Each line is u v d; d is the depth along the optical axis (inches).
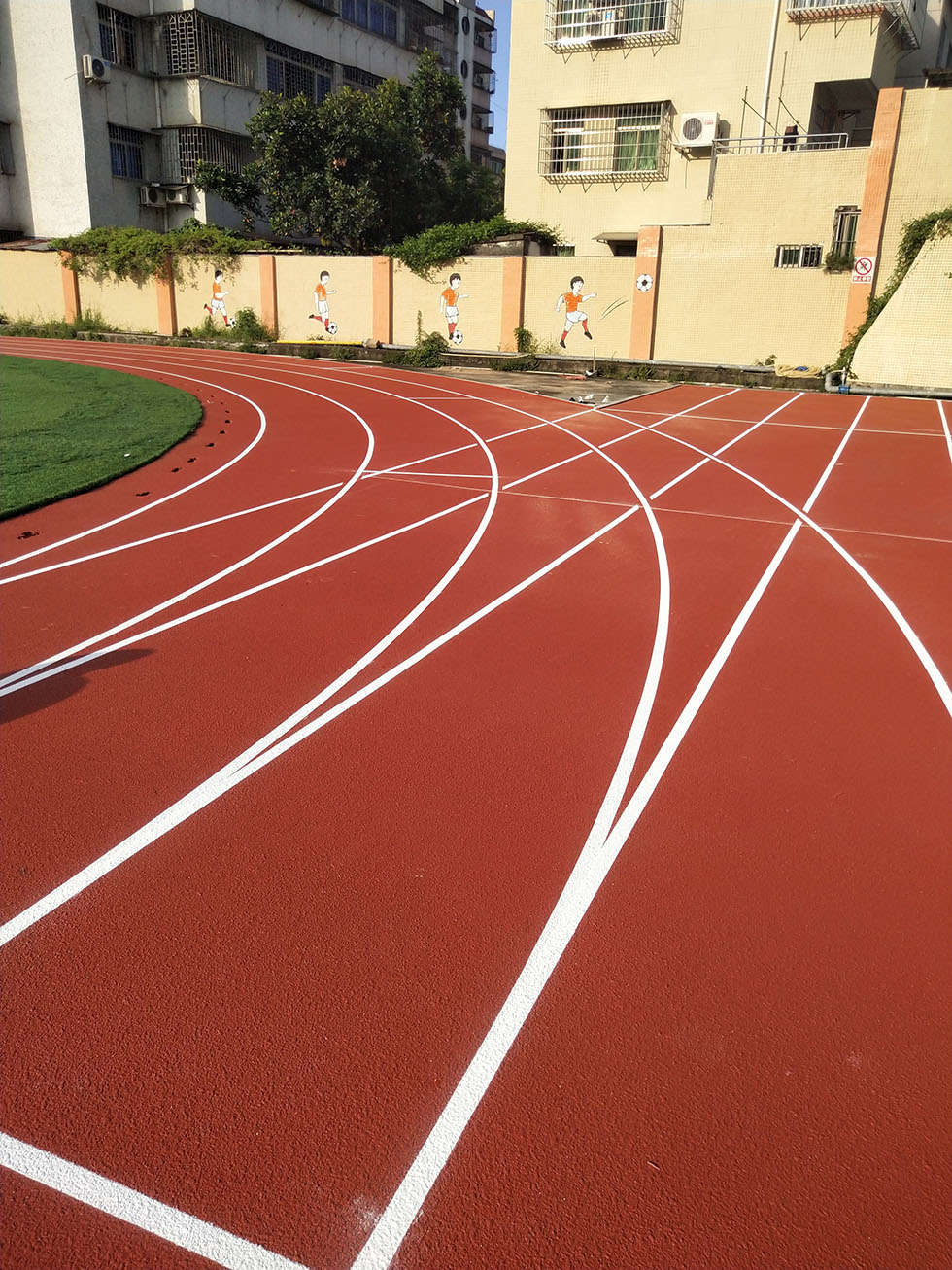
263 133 1381.6
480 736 216.7
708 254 1013.8
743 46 1137.4
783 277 984.3
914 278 900.0
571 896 160.6
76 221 1519.4
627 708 232.4
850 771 203.9
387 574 336.2
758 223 983.6
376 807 186.1
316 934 149.8
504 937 150.0
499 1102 119.5
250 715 224.7
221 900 157.6
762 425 712.4
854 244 945.5
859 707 235.3
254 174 1414.9
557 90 1255.5
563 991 138.9
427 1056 126.3
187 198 1584.6
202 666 253.4
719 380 1015.0
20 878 162.2
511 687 243.6
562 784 196.2
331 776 197.5
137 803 186.2
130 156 1561.3
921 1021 134.0
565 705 233.5
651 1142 114.3
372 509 432.5
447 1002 136.1
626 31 1192.2
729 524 417.1
